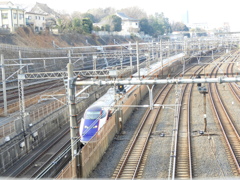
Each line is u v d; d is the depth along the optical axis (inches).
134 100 1333.7
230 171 682.8
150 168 724.0
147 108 1360.7
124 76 1587.1
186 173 681.6
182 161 748.6
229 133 951.6
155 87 1908.2
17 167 836.6
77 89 1684.3
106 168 743.7
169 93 1711.4
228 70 2485.2
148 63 1844.2
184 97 1583.4
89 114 954.7
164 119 1165.7
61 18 3454.7
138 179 671.8
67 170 586.2
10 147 845.2
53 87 1800.0
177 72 2448.3
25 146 933.2
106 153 840.9
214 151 804.0
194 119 1139.9
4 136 885.8
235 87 1804.9
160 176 677.3
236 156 764.6
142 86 1579.7
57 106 1330.0
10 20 2513.5
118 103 1089.4
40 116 1121.4
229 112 1227.2
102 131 821.9
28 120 988.6
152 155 803.4
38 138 1024.9
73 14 4202.8
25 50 2021.4
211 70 2532.0
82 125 928.9
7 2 2669.8
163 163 746.2
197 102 1445.6
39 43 2566.4
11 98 1482.5
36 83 1905.8
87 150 690.2
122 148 873.5
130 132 1022.4
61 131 1179.9
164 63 2384.4
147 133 995.9
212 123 1075.3
